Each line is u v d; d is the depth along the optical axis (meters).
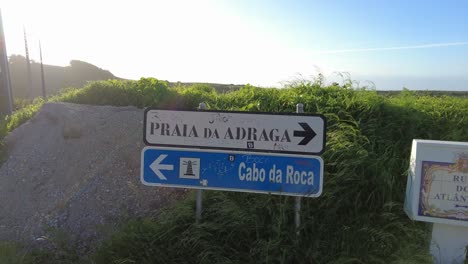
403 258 3.22
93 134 5.71
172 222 3.58
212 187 3.55
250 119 3.48
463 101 6.34
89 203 4.39
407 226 3.57
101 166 4.95
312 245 3.31
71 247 3.78
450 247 3.34
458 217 3.24
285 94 5.89
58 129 6.02
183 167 3.60
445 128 5.18
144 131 3.64
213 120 3.54
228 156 3.53
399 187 4.05
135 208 4.21
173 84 10.27
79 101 7.75
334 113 5.06
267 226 3.42
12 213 4.58
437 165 3.26
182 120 3.57
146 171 3.65
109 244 3.50
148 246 3.40
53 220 4.25
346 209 3.76
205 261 3.20
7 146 6.04
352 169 3.91
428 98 6.80
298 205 3.44
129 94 7.62
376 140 4.60
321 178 3.39
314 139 3.39
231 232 3.39
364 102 5.28
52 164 5.31
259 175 3.49
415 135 4.89
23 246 3.88
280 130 3.44
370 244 3.30
